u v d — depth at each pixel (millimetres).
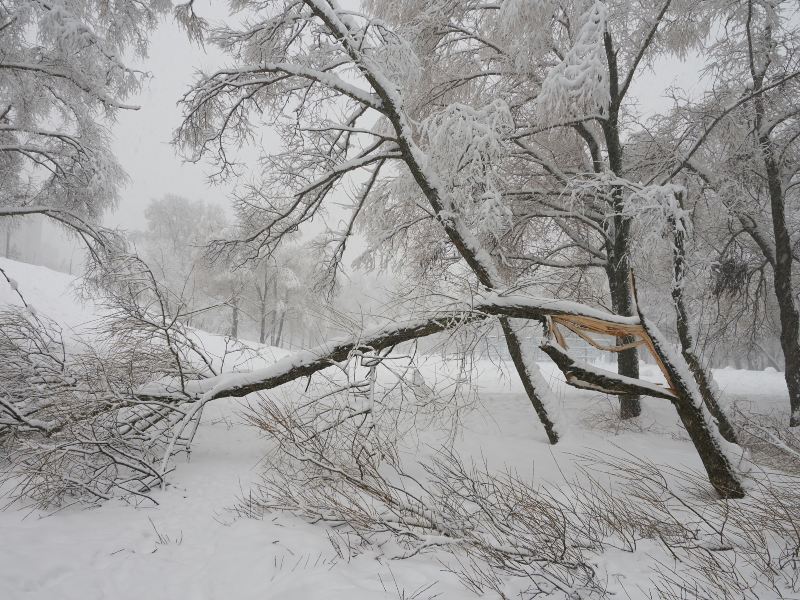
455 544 4773
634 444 8641
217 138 9727
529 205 12039
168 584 3934
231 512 5684
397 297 7855
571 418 11008
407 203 11422
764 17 10734
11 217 12484
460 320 7141
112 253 10648
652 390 6434
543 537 4590
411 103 11289
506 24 9008
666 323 17766
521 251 13117
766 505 4555
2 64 9383
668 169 10977
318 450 6488
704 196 11547
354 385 7586
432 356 7754
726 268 12453
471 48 11445
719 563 3855
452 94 11719
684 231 7586
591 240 13859
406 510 5141
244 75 9414
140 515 5578
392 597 3598
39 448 6105
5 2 9148
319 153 9945
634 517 4867
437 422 9062
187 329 8461
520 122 11180
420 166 9273
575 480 6750
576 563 4047
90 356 8086
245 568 4152
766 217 13305
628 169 11133
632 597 3553
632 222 9367
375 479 5555
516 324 9477
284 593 3680
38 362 8281
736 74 11211
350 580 3912
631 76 9977
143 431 7555
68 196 11664
